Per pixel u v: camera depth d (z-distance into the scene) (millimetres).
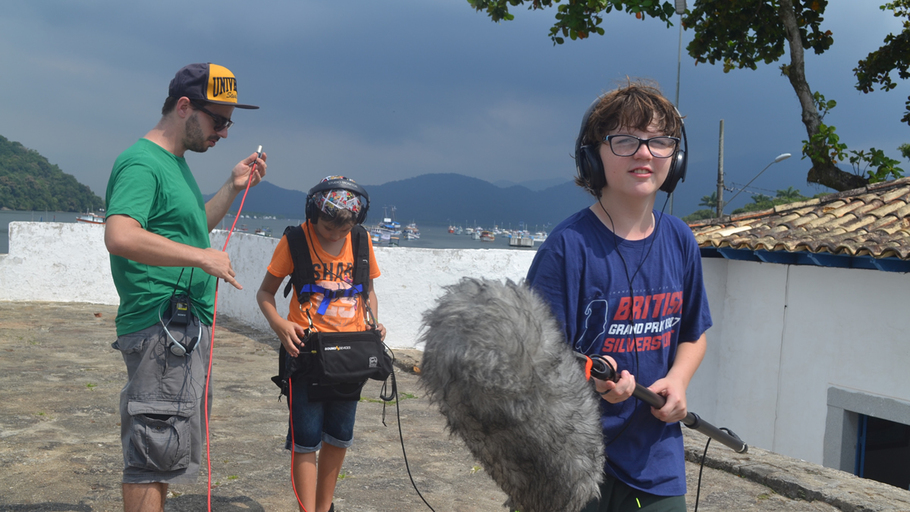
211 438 4867
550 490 1044
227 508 3559
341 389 3041
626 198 1864
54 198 189000
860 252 7781
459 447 4961
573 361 1042
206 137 2648
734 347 9477
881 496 4121
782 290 8930
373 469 4418
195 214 2590
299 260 3139
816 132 14398
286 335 3031
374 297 3439
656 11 13086
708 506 4074
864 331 8062
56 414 5129
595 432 1056
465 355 913
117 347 2523
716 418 9625
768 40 15562
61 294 11414
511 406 940
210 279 2674
